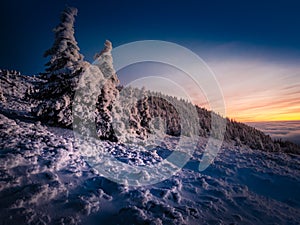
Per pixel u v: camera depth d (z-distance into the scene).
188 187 6.14
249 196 6.36
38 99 11.62
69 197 4.07
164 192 5.24
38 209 3.47
